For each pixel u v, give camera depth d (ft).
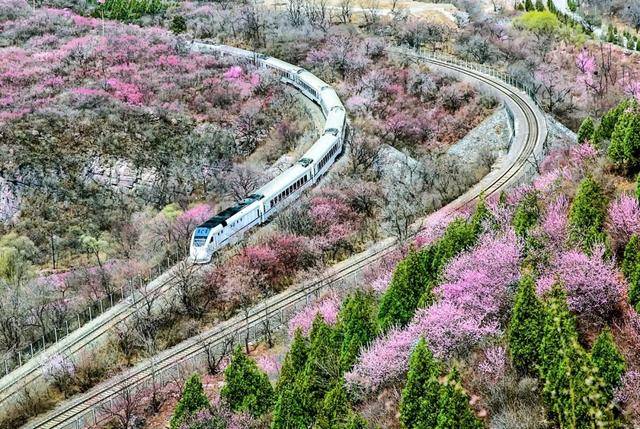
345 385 129.49
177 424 135.64
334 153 289.33
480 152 291.99
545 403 112.27
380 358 130.00
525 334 118.73
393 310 148.46
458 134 319.47
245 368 141.08
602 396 105.09
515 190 200.54
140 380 176.35
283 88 374.43
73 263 258.78
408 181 269.64
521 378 118.83
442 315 131.23
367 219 244.63
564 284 127.13
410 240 204.85
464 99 342.03
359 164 285.23
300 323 174.91
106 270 232.32
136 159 312.50
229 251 227.20
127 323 200.23
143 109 341.21
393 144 315.17
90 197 296.92
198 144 326.85
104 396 172.86
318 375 131.75
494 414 114.52
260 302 205.46
